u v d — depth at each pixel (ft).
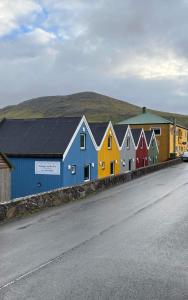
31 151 96.53
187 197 70.74
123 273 27.22
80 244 36.09
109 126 128.06
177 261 29.94
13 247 35.50
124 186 92.73
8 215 52.03
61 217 52.29
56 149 95.09
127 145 148.46
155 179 109.40
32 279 26.32
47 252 33.45
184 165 170.60
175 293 23.34
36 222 48.80
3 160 77.00
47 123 106.73
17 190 96.94
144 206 60.54
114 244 35.78
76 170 100.78
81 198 73.26
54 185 94.02
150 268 28.27
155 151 196.24
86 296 23.04
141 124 228.84
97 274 27.09
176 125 237.45
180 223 45.65
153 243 35.83
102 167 120.47
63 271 27.94
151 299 22.43
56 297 23.02
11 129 108.47
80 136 104.01
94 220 49.16
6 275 27.32
